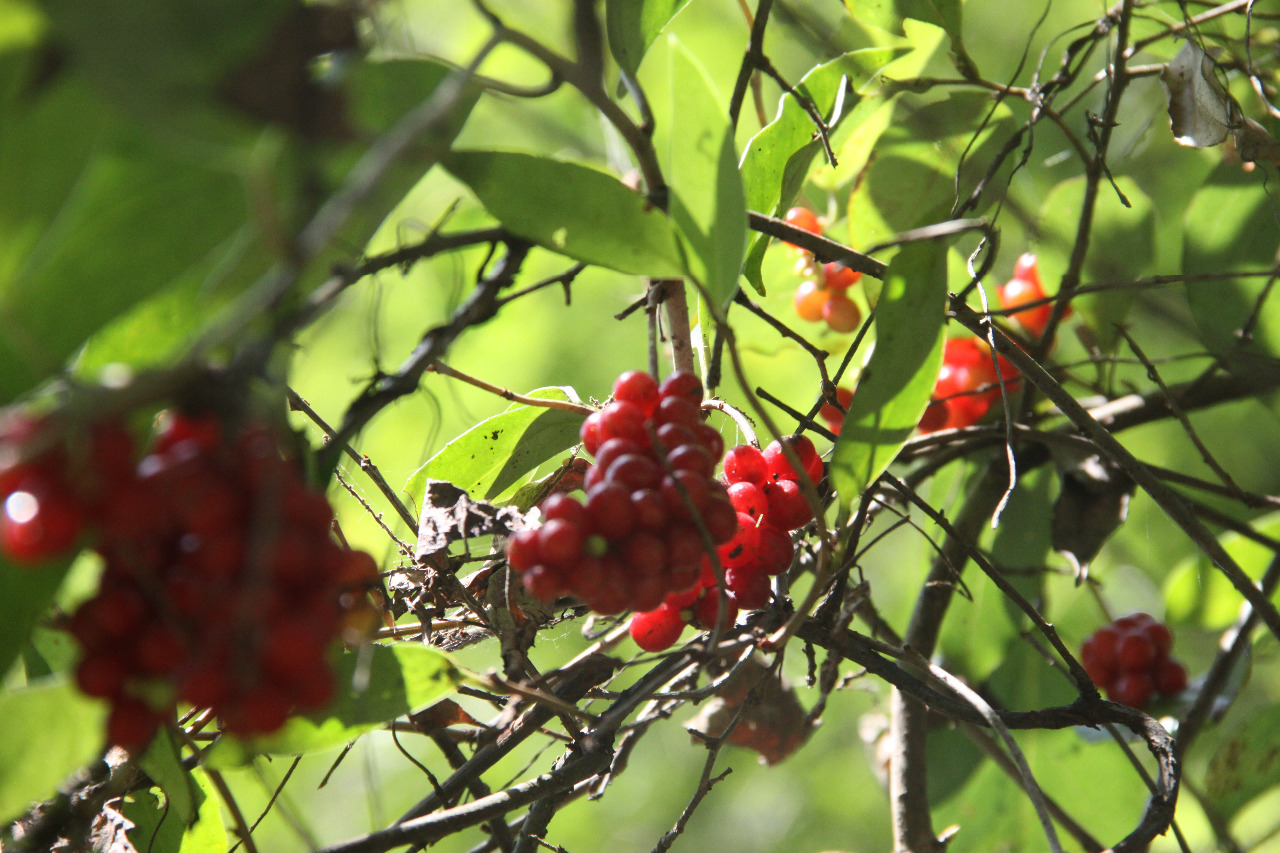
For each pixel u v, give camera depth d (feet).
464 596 4.66
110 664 4.33
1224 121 4.79
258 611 4.30
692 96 4.47
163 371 4.30
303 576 4.33
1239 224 4.96
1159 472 4.90
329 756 8.41
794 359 7.88
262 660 4.32
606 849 9.52
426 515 4.55
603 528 4.42
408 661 4.49
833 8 6.65
